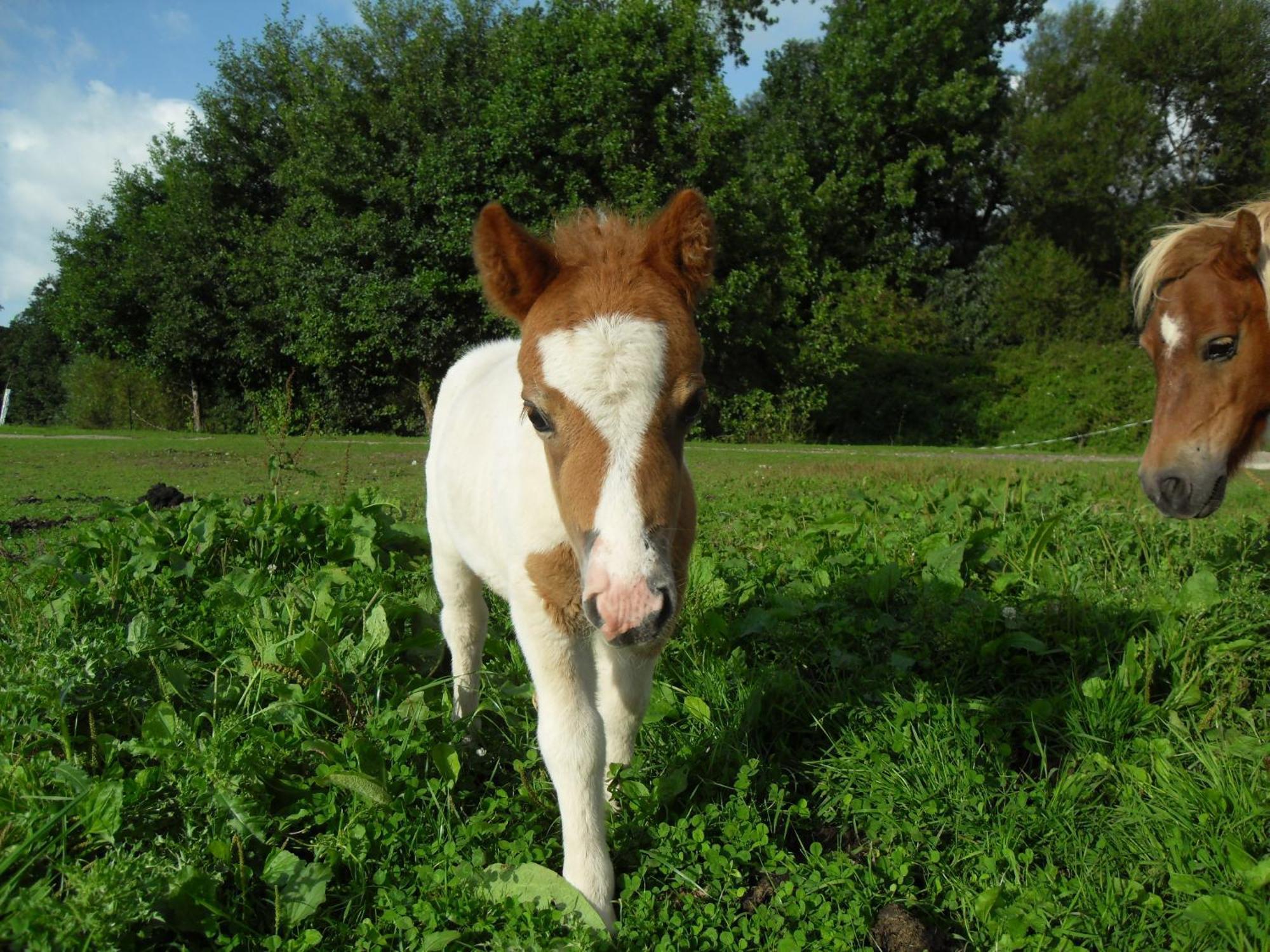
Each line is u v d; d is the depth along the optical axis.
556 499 2.42
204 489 8.99
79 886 2.09
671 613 2.18
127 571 4.33
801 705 3.55
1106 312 28.59
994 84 31.34
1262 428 4.18
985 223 37.62
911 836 2.79
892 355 25.95
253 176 27.58
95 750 2.79
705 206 2.55
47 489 9.16
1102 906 2.46
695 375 2.38
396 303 19.98
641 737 3.31
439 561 3.57
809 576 4.66
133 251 26.97
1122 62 32.06
